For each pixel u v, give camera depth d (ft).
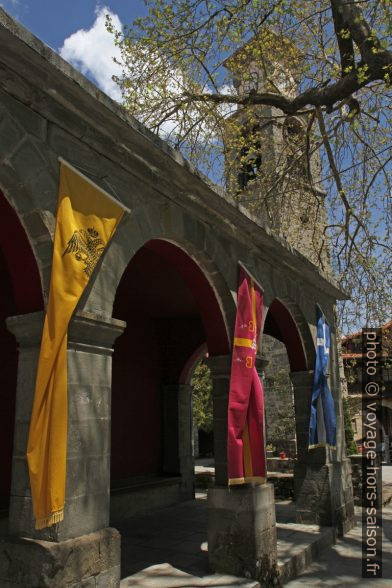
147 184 19.15
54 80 14.34
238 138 42.98
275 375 65.77
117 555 14.82
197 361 42.29
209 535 22.04
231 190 44.39
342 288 38.37
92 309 15.75
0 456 25.14
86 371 15.28
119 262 17.24
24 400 14.42
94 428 15.26
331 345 37.32
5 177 13.91
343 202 39.68
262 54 38.40
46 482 13.17
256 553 21.18
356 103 36.17
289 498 42.19
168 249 22.12
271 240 26.66
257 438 22.63
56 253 14.39
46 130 15.06
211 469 60.59
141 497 34.73
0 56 13.06
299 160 44.47
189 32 35.76
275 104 39.01
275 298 29.14
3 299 26.53
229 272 24.09
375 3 29.19
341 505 33.04
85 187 15.83
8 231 14.78
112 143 17.01
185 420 40.98
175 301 36.78
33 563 12.93
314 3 35.65
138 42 36.63
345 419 54.70
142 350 39.58
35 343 14.62
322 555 27.76
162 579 20.72
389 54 29.58
